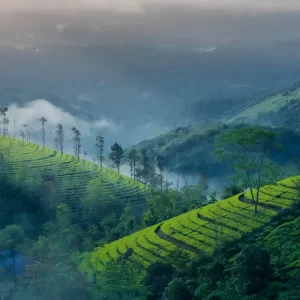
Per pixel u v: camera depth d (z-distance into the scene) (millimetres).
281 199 142125
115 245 146125
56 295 112938
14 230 165500
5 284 126688
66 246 155875
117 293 104125
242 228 129000
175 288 97250
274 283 94688
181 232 138750
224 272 102188
